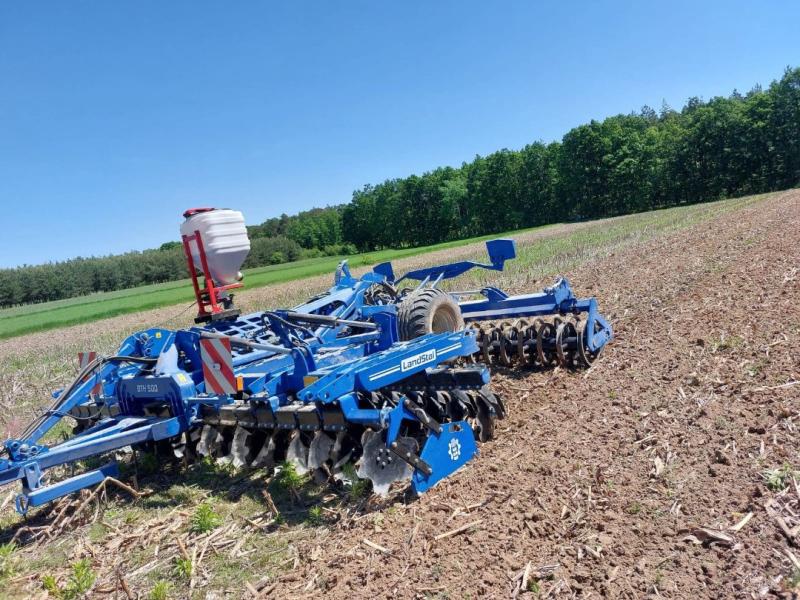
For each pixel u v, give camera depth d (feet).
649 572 11.18
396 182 310.65
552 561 11.92
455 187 277.85
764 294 32.35
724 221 88.99
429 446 15.92
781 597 10.01
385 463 15.46
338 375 15.83
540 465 16.14
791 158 212.64
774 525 12.00
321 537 14.38
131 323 81.20
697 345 25.13
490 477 15.93
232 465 19.12
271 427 17.56
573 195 252.83
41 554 15.69
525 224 268.82
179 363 21.80
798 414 16.69
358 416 15.53
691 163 229.45
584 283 47.29
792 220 70.79
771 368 20.79
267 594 12.39
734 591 10.36
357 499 15.85
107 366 22.06
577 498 14.14
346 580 12.31
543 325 25.17
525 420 19.97
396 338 23.29
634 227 113.39
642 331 28.78
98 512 17.69
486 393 18.31
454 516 14.14
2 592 13.85
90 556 15.14
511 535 13.02
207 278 22.93
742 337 24.91
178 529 15.99
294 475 16.88
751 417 17.16
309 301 26.68
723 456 14.92
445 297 24.07
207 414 19.42
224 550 14.48
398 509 14.97
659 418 18.10
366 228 313.94
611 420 18.66
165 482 19.60
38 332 85.71
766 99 214.69
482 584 11.44
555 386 23.25
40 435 18.61
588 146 243.60
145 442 21.56
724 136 221.87
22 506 16.88
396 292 30.89
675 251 59.26
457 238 288.92
